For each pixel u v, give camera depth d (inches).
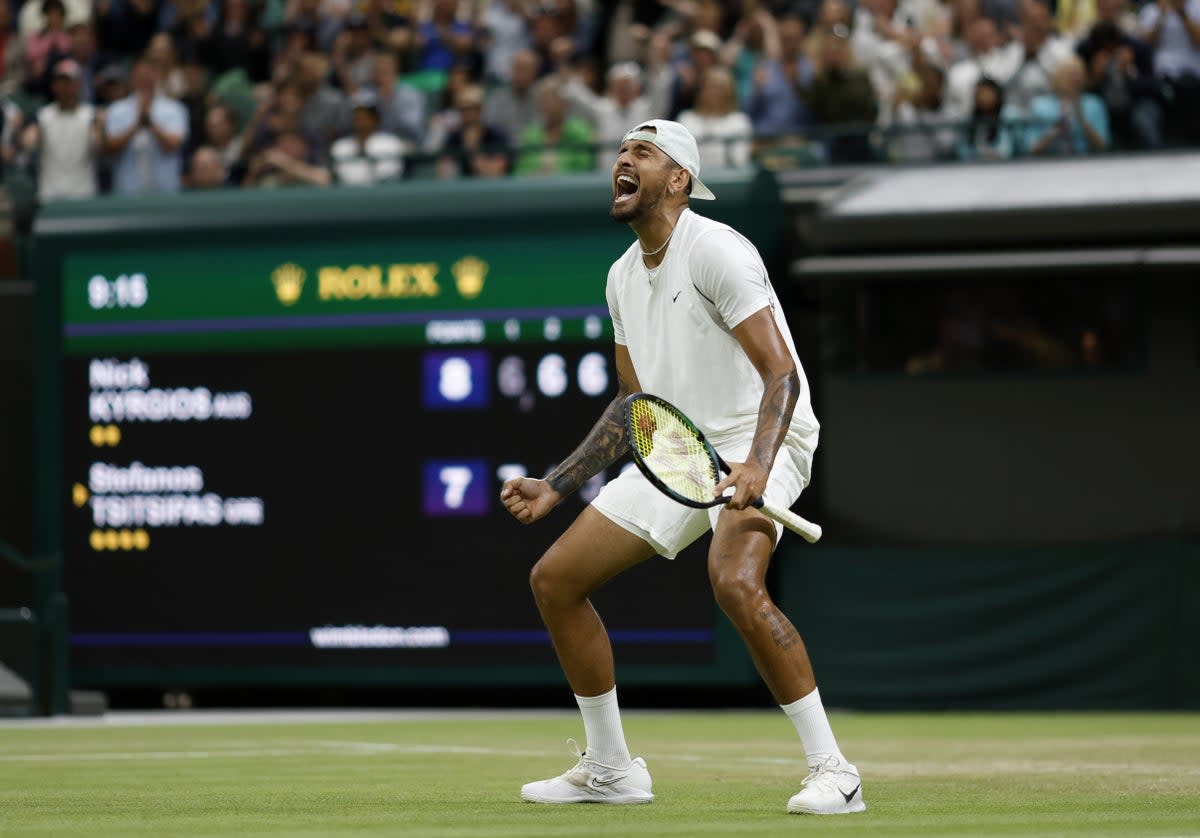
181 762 957.2
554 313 1579.7
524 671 1574.8
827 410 1620.3
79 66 2064.5
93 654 1663.4
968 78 1769.2
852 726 1327.5
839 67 1736.0
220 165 1866.4
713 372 618.8
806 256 1636.3
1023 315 1582.2
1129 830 553.0
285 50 2078.0
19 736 1235.2
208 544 1647.4
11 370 1744.6
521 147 1668.3
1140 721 1364.4
